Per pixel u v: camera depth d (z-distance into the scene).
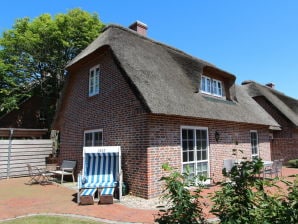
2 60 22.77
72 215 7.30
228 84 15.76
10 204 8.64
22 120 25.12
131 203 8.70
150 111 8.96
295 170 17.41
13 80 23.17
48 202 8.91
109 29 12.80
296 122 22.14
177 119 10.68
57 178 14.39
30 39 22.34
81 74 14.23
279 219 2.79
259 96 22.91
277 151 22.14
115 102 11.31
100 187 9.23
